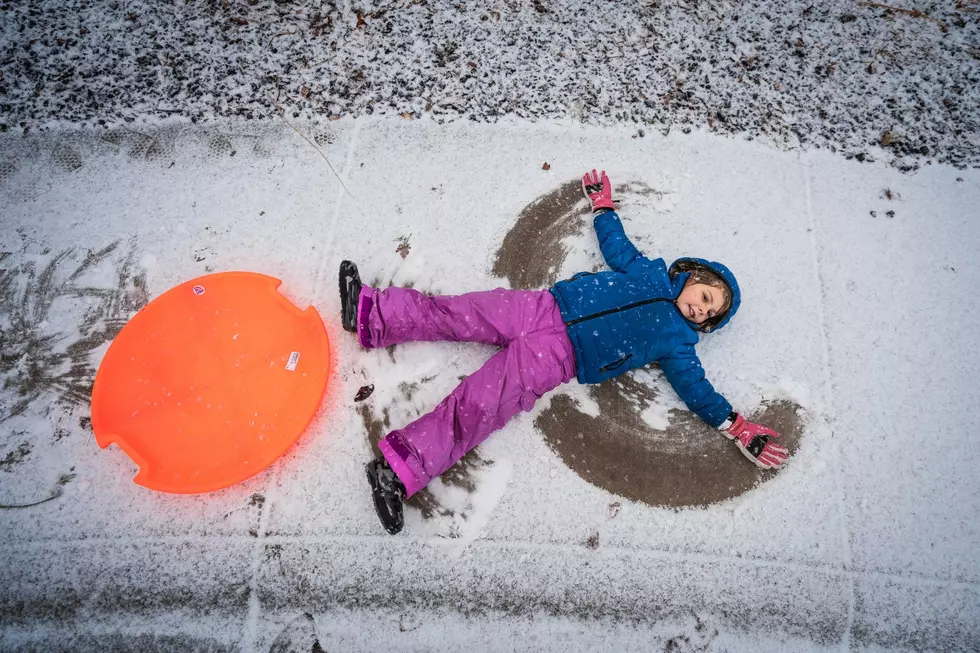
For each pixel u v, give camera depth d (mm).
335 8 2803
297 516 2148
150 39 2740
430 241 2535
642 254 2527
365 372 2338
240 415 2158
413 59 2758
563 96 2756
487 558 2131
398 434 2039
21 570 2053
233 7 2785
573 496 2221
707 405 2217
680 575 2148
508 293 2254
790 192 2693
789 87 2826
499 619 2070
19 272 2426
